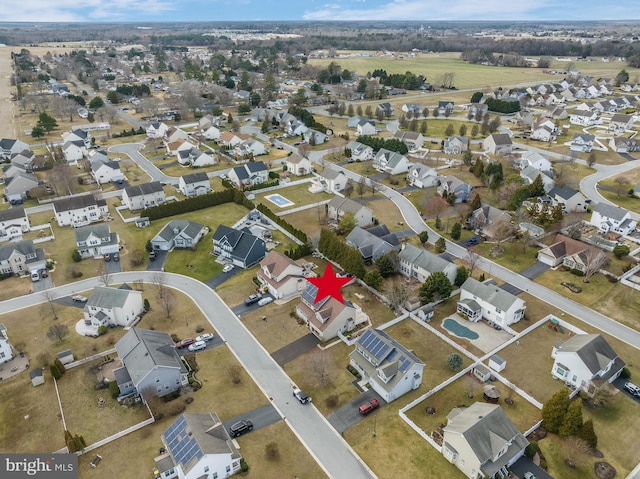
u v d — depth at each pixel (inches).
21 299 2999.5
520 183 4345.5
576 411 1871.3
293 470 1834.4
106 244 3545.8
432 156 5634.8
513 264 3329.2
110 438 1972.2
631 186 4591.5
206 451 1737.2
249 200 4328.3
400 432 2000.5
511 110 7815.0
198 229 3747.5
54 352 2509.8
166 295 2942.9
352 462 1866.4
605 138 6299.2
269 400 2191.2
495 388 2202.3
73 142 5718.5
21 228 3816.4
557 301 2906.0
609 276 3125.0
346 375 2342.5
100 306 2694.4
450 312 2847.0
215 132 6491.1
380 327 2687.0
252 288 3093.0
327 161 5546.3
